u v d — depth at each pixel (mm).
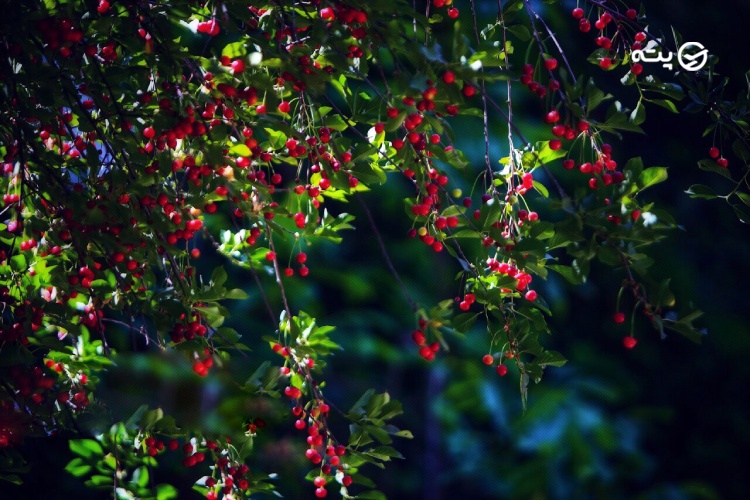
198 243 5516
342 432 7016
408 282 7281
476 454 7172
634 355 8039
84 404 3639
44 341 3551
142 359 3609
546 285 7047
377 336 7422
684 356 8281
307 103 3535
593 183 3387
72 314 3609
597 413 6789
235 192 3447
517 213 3479
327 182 3492
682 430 8203
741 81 7820
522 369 3498
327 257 6914
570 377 7320
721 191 8141
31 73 3457
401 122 3303
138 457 3766
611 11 3496
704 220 8227
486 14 6121
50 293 3662
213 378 3592
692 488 7148
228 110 3418
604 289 7859
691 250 8188
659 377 8195
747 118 3504
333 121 3508
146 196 3504
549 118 3379
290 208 3547
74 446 3770
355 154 3475
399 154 3426
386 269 7246
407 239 7289
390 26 3303
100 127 3578
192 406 3600
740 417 8141
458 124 6590
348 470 3570
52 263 3660
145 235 3541
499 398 6863
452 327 3496
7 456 3643
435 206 3473
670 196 8148
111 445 3764
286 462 4535
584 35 7105
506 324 3508
